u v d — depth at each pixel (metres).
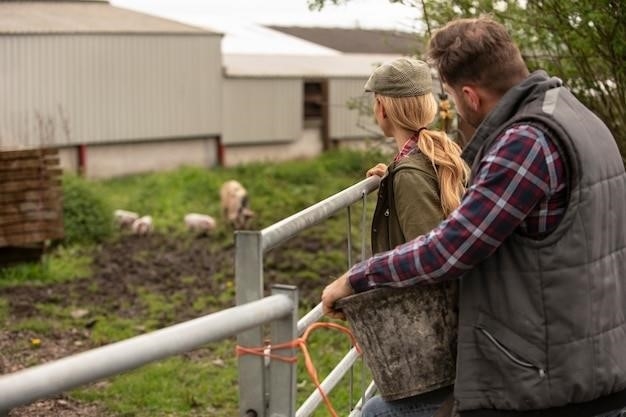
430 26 7.73
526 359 3.15
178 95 25.98
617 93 7.12
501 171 3.13
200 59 26.41
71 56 23.56
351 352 4.83
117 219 16.88
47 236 12.98
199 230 17.12
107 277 13.23
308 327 3.80
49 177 12.97
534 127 3.15
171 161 26.17
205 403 7.94
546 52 7.29
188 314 11.32
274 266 13.81
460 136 6.42
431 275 3.21
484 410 3.21
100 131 24.31
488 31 3.32
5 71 22.44
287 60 29.86
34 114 22.92
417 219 3.70
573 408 3.21
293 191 23.45
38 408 7.38
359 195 4.32
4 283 12.35
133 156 25.25
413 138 3.91
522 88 3.25
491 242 3.13
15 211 12.74
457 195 3.70
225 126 27.23
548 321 3.14
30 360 9.09
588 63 7.17
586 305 3.14
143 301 11.88
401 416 3.64
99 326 10.50
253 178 24.91
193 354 9.26
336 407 7.51
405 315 3.44
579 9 6.66
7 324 10.35
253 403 3.44
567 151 3.14
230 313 3.01
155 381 8.26
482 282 3.22
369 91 4.00
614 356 3.22
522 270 3.16
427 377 3.47
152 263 14.36
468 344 3.24
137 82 25.02
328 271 13.60
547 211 3.14
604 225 3.21
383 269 3.30
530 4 7.11
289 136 28.72
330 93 29.81
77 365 2.46
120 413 7.57
